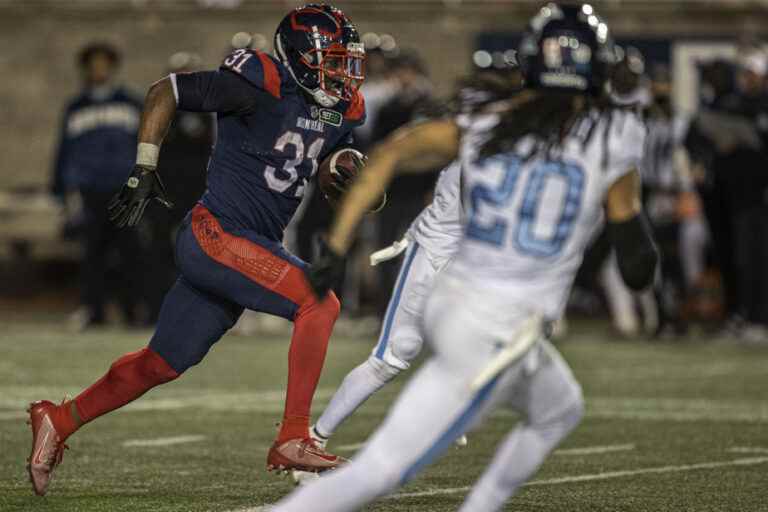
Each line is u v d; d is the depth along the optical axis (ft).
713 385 128.47
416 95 167.53
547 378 50.90
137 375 68.95
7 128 248.52
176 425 98.07
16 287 238.68
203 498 69.67
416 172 169.17
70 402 69.82
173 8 244.83
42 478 69.31
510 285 49.60
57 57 247.29
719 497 71.31
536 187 49.62
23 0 246.88
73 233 188.34
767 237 176.76
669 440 93.25
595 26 50.67
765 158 175.01
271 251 67.97
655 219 190.70
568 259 50.19
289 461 67.46
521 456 51.67
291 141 68.59
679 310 190.60
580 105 50.47
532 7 236.02
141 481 74.79
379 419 104.78
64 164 184.44
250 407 108.88
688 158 178.29
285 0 242.78
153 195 67.21
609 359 153.58
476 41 236.63
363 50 69.36
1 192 247.70
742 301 179.52
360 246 200.54
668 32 229.25
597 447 89.81
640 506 68.59
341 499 48.39
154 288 186.50
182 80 66.80
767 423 102.53
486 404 49.49
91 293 186.09
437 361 49.83
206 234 67.97
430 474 78.33
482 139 49.80
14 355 146.72
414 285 72.23
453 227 72.18
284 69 68.54
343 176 69.82
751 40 177.27
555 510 67.46
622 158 50.19
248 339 174.91
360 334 178.70
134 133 182.39
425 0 238.07
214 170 69.10
